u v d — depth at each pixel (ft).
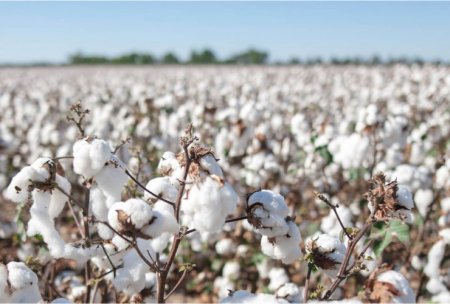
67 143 26.55
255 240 16.71
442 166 15.99
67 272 13.47
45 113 37.37
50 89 71.36
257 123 21.65
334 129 20.10
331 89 63.41
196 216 6.02
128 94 53.52
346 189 19.53
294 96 47.98
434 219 16.33
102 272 9.53
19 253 13.93
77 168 7.59
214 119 22.93
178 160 6.95
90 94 57.26
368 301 6.63
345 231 7.73
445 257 12.08
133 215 6.19
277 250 7.45
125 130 23.25
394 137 15.53
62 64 223.10
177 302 17.31
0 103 45.70
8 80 96.58
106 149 7.59
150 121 27.09
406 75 73.46
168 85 61.31
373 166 15.51
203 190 5.98
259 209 7.00
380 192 7.32
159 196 7.25
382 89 51.70
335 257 7.70
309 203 19.20
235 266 15.83
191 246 17.30
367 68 120.26
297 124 20.68
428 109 34.55
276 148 22.76
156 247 8.27
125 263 8.23
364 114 15.55
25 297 6.77
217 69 138.82
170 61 233.35
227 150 19.07
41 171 7.73
